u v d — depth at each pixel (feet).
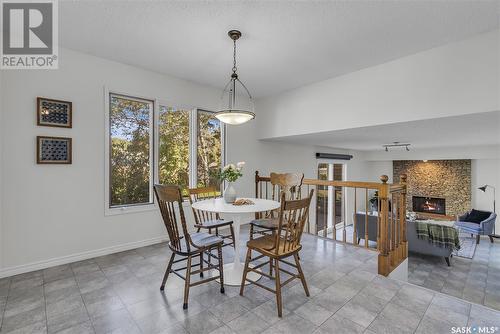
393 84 9.68
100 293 7.04
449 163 23.86
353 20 7.19
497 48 7.45
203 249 6.77
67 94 9.11
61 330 5.49
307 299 6.75
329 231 21.36
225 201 8.60
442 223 17.46
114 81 10.19
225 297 6.84
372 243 17.71
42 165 8.62
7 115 7.98
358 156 26.58
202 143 13.23
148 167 11.41
